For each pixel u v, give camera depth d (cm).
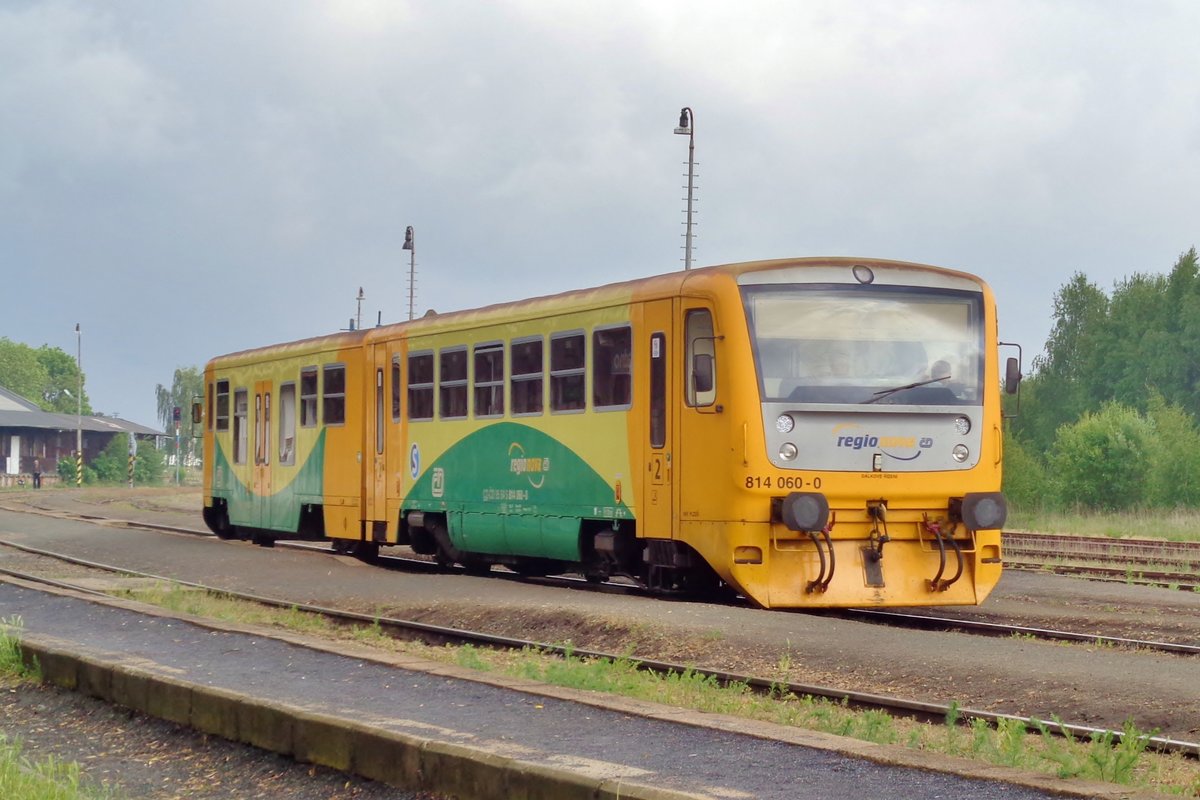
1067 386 8944
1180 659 1258
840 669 1270
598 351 1850
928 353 1706
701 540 1670
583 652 1430
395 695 1038
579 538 1894
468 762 768
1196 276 8469
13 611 1630
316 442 2605
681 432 1702
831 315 1673
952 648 1299
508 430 2034
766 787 739
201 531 3362
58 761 940
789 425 1638
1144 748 947
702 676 1249
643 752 825
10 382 16350
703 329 1678
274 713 915
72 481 9238
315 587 2102
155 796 859
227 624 1457
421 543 2327
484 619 1689
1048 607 1834
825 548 1658
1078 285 9250
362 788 830
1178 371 8244
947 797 716
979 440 1717
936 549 1694
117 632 1437
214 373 3120
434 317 2261
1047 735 955
